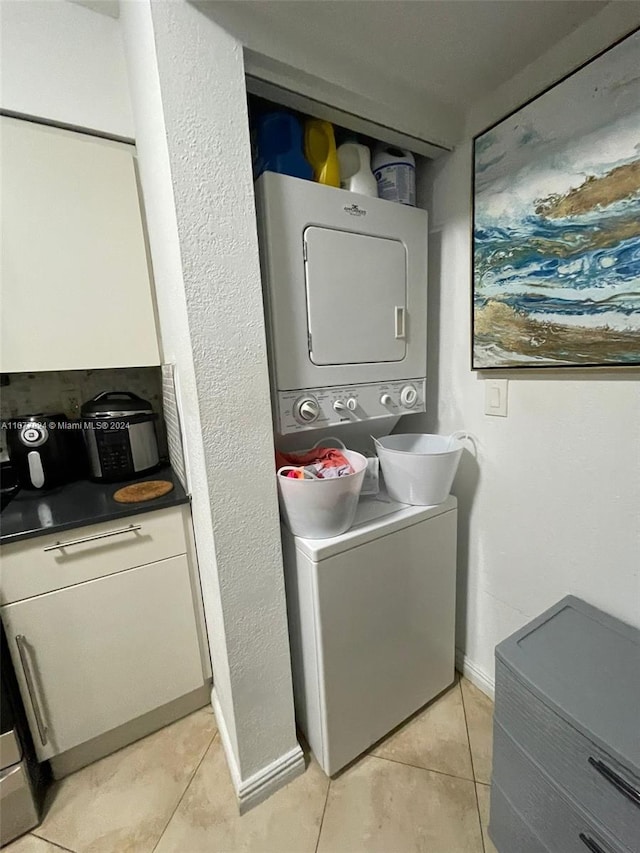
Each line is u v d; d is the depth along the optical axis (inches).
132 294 52.0
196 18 31.1
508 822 37.8
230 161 34.0
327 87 39.3
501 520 51.6
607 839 28.7
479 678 58.7
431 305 57.1
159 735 54.7
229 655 40.6
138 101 41.7
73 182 46.9
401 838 41.5
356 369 48.0
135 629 50.2
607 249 35.6
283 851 40.9
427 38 37.0
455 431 56.3
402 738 52.1
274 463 40.6
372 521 46.3
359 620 45.2
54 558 44.1
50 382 61.6
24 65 43.8
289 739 47.3
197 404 35.1
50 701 45.8
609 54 33.2
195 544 52.7
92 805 46.0
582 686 32.8
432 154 51.3
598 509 40.9
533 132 39.5
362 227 45.8
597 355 37.7
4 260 45.0
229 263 35.0
